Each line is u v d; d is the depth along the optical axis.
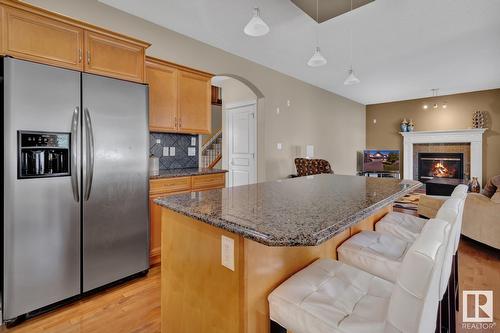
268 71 4.71
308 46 3.74
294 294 1.00
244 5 2.70
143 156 2.37
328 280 1.09
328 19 2.85
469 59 4.29
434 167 7.16
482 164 6.44
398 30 3.25
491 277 2.40
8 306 1.70
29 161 1.81
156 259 2.64
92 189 2.04
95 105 2.04
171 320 1.38
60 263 1.90
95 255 2.08
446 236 0.80
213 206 1.24
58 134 1.87
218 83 5.84
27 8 1.80
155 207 2.61
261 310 1.07
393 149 7.84
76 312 1.88
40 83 1.78
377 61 4.38
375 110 8.12
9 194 1.68
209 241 1.13
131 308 1.93
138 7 2.76
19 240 1.72
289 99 5.23
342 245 1.47
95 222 2.07
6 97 1.66
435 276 0.67
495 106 6.30
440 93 6.79
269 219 1.01
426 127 7.30
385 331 0.74
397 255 1.33
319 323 0.87
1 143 1.72
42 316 1.83
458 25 3.12
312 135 5.91
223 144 5.71
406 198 5.77
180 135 3.62
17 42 1.77
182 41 3.36
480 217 3.04
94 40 2.13
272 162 4.90
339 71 4.91
